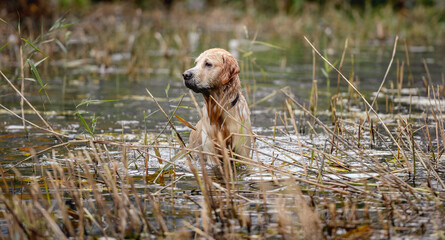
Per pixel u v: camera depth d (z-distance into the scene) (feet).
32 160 17.43
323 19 79.36
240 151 17.84
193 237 11.15
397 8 87.61
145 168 16.93
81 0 77.71
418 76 37.04
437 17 80.53
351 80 27.89
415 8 84.79
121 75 37.73
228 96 18.28
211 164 17.83
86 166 13.91
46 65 39.19
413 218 12.17
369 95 31.27
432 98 29.73
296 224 11.85
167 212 12.71
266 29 72.64
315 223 11.31
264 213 12.58
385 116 25.30
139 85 33.78
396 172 16.02
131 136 21.29
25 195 13.88
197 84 17.89
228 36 62.95
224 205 13.16
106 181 13.98
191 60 42.45
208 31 68.74
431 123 23.44
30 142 19.95
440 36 67.36
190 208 13.00
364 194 13.94
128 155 18.49
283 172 14.79
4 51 41.83
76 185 14.79
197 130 18.79
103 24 69.05
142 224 11.91
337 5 88.28
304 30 70.79
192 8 94.53
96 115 25.53
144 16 86.12
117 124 23.63
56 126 22.91
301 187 14.69
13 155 18.06
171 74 38.47
